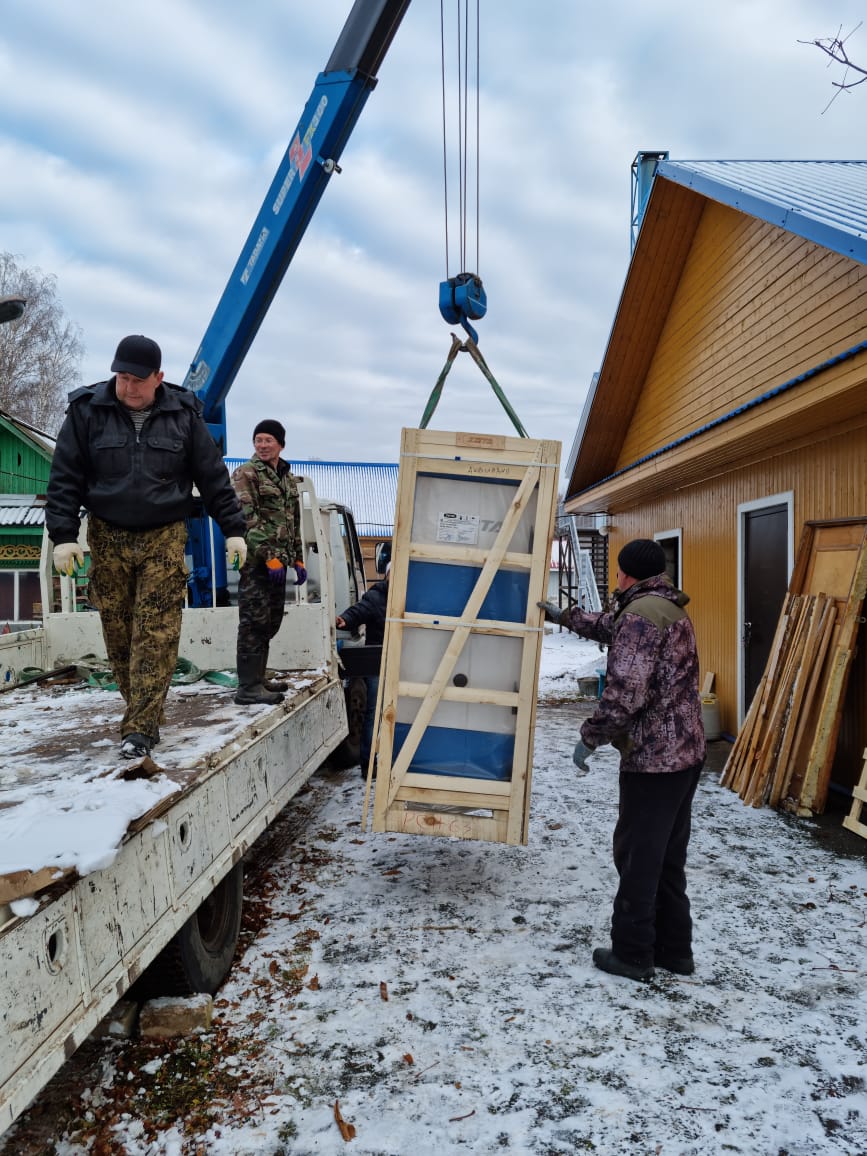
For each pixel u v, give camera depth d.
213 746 3.08
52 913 1.75
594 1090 2.49
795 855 4.67
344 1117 2.37
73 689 4.77
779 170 8.02
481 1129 2.32
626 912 3.21
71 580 5.50
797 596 6.14
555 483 3.81
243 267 6.16
